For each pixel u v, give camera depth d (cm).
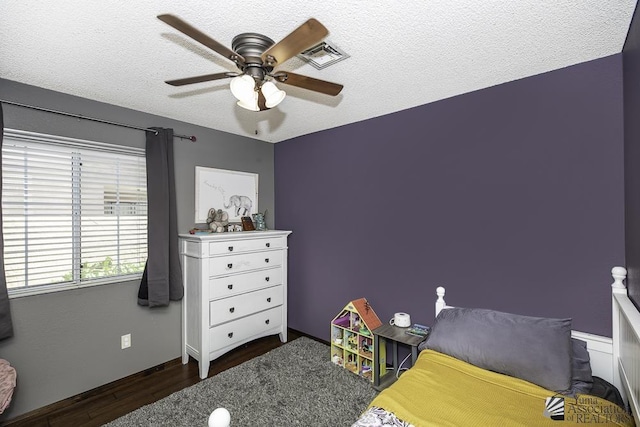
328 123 300
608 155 173
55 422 199
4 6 130
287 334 347
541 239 195
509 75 198
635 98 142
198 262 264
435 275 242
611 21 142
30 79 201
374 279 281
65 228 226
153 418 200
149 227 255
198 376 255
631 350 133
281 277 327
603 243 175
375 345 235
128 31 150
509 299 207
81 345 229
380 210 277
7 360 199
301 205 346
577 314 182
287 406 212
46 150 217
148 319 264
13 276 204
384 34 152
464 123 227
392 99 238
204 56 175
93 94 227
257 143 360
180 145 290
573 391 146
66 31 149
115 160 250
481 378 160
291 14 138
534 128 198
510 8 133
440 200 239
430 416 129
